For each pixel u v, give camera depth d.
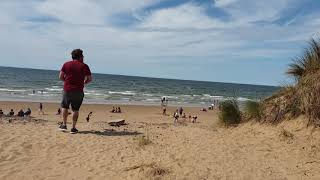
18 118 7.25
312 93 4.68
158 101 30.05
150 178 3.31
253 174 3.52
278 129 4.88
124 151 4.21
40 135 4.74
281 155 4.12
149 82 77.31
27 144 4.25
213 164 3.79
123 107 21.75
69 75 4.96
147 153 4.13
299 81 5.09
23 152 3.97
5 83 40.84
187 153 4.18
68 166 3.63
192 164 3.76
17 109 17.42
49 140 4.51
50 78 60.22
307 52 5.14
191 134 5.30
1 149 3.99
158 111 20.84
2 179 3.19
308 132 4.49
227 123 5.89
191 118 16.73
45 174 3.39
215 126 6.15
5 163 3.60
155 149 4.31
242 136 5.07
